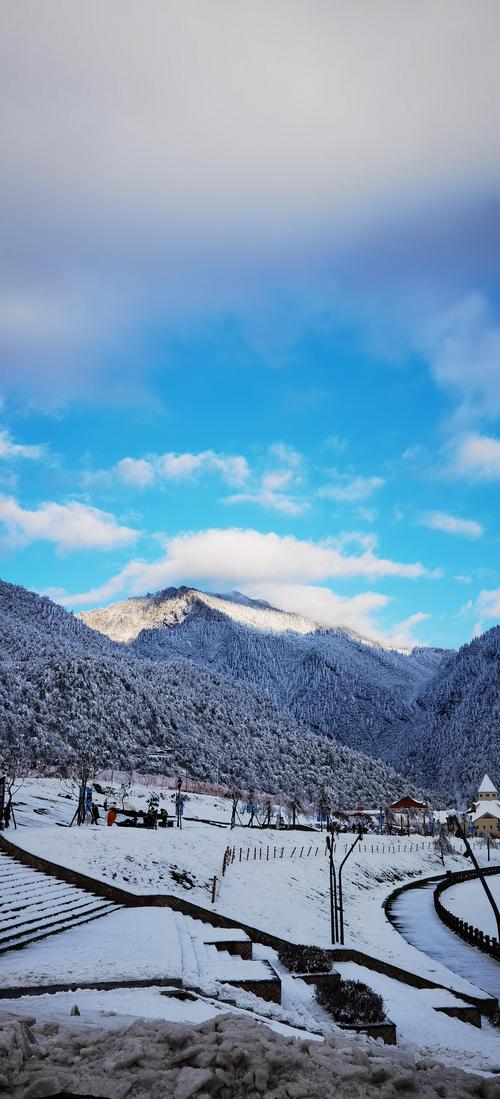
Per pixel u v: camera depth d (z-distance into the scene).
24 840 31.94
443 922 46.03
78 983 13.46
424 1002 22.23
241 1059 6.81
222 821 85.94
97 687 164.38
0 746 113.69
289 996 18.94
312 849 64.25
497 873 85.56
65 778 85.88
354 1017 17.48
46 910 22.42
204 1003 13.40
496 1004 22.78
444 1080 7.23
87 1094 5.87
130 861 35.09
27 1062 6.47
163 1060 6.76
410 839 107.75
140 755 139.25
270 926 32.56
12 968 15.02
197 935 22.61
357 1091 6.41
